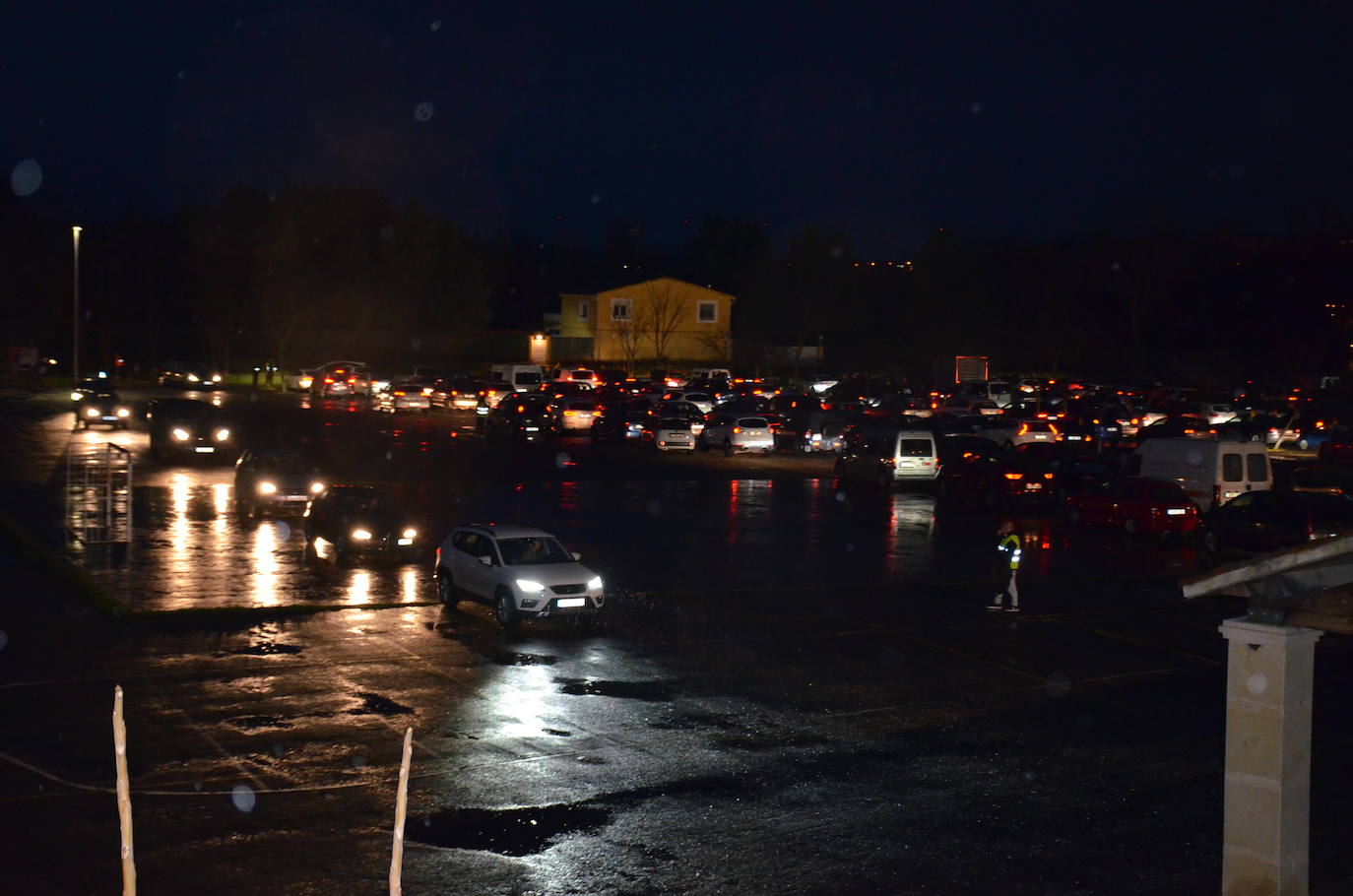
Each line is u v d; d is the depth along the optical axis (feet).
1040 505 118.42
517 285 339.57
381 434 178.70
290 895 29.07
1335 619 24.86
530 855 32.32
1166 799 38.14
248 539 89.51
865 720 47.21
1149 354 275.39
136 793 36.32
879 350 293.02
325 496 83.25
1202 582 25.76
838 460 138.21
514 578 61.67
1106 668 57.06
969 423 165.27
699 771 40.19
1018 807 37.09
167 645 56.75
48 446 147.02
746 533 98.84
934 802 37.42
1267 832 25.38
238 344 297.94
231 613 63.93
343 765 39.63
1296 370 247.91
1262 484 100.83
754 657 57.57
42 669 51.70
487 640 59.67
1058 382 261.65
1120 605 73.05
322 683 50.47
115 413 168.96
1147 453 104.68
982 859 32.68
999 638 63.05
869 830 34.81
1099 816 36.32
